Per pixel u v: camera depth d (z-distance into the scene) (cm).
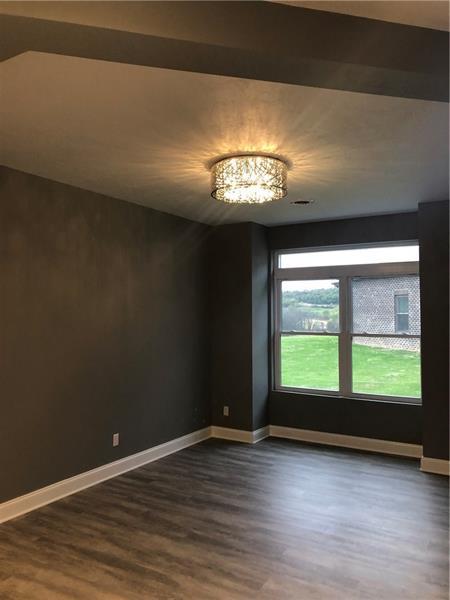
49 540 303
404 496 373
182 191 407
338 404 525
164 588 249
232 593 245
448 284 433
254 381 538
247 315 539
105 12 136
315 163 330
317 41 155
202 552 287
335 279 539
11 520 332
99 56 153
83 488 392
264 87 216
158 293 482
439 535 307
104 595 244
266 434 560
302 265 559
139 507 354
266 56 152
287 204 455
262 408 554
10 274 339
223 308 555
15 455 341
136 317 454
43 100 231
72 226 388
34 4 130
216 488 392
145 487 396
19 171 346
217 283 560
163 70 200
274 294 569
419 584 252
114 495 378
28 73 203
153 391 473
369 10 156
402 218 493
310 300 554
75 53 151
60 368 376
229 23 147
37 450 357
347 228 522
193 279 536
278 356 567
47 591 247
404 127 265
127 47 147
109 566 271
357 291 526
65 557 282
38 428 358
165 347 491
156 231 480
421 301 445
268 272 569
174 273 505
